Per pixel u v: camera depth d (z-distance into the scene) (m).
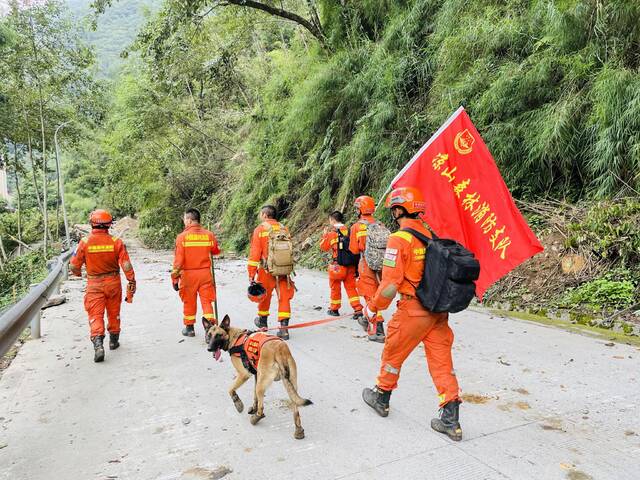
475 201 4.82
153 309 8.85
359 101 13.74
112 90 30.69
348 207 14.39
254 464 3.45
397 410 4.27
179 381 5.16
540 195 9.27
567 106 8.08
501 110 9.20
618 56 7.70
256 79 25.05
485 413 4.13
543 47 8.92
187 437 3.89
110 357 6.07
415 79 12.37
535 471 3.23
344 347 6.18
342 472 3.30
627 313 6.47
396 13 13.53
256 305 8.88
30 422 4.25
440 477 3.20
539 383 4.73
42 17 22.80
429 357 3.83
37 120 25.11
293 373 3.86
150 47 17.27
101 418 4.30
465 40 9.86
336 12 15.79
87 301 6.07
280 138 18.34
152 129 26.34
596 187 8.25
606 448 3.50
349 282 7.29
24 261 20.41
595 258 7.48
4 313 4.41
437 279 3.57
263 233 6.68
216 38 21.69
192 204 27.16
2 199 42.72
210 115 27.73
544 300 7.46
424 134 11.06
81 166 52.69
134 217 46.41
